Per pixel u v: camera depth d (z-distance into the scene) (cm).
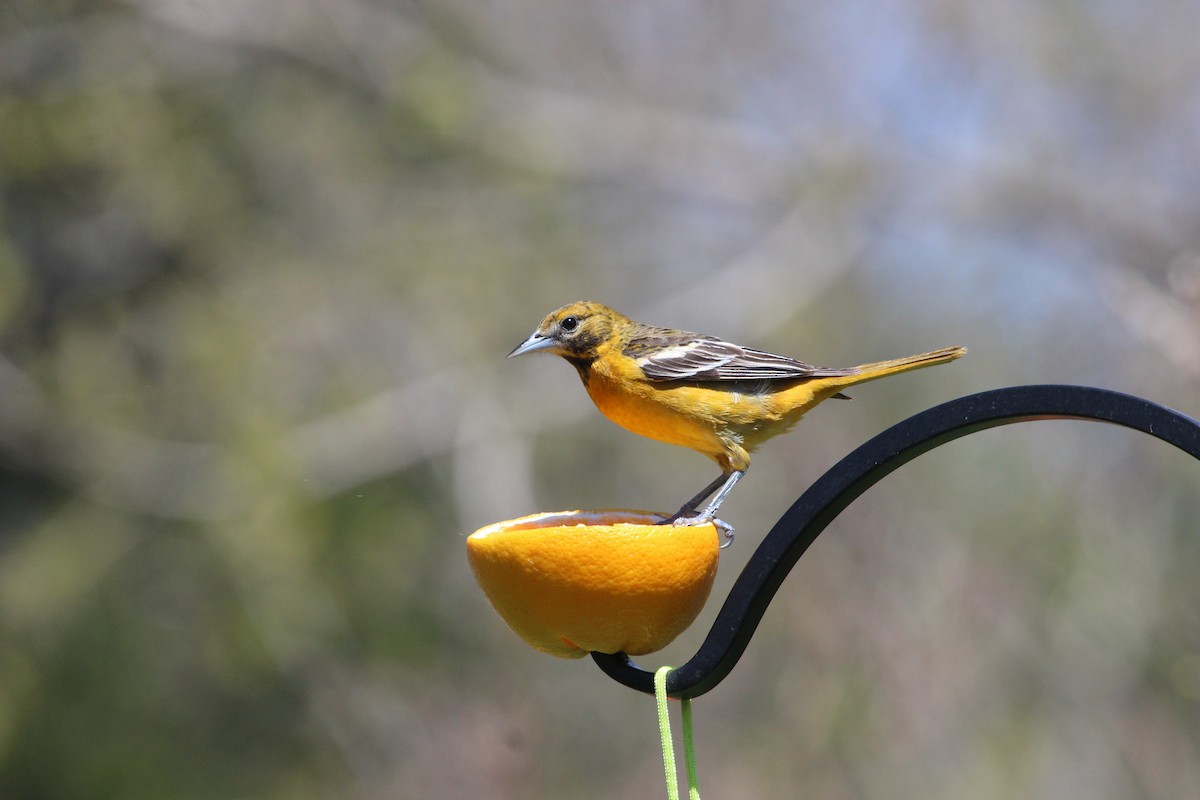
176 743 1502
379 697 1532
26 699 1459
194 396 1558
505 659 1588
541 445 1686
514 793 1483
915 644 1269
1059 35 1641
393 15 1705
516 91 1753
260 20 1634
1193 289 1103
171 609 1522
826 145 1719
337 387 1612
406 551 1602
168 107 1620
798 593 1308
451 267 1675
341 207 1680
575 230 1753
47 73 1580
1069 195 1656
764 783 1294
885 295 1700
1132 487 1323
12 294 1486
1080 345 1543
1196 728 1232
